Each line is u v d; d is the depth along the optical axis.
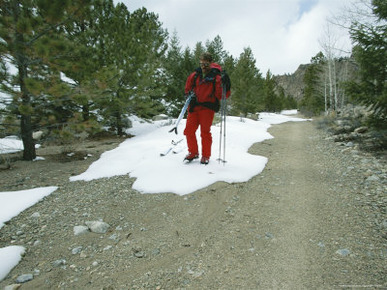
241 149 6.07
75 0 4.63
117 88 7.88
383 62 5.96
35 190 3.60
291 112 46.94
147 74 8.59
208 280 1.86
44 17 4.64
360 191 3.29
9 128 5.72
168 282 1.85
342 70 21.91
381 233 2.29
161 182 3.62
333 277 1.82
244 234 2.46
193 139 4.19
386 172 3.88
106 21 9.09
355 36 6.37
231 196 3.29
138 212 2.95
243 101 25.22
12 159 5.71
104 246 2.33
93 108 7.78
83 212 2.98
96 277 1.93
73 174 4.48
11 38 4.38
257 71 27.19
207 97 3.93
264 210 2.93
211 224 2.66
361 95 6.04
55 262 2.10
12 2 4.93
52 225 2.71
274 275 1.89
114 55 8.37
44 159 5.71
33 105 5.66
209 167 4.09
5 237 2.49
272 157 5.57
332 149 6.25
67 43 4.84
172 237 2.45
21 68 5.09
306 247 2.20
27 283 1.86
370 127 6.19
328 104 26.53
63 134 5.48
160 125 11.04
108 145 7.41
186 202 3.12
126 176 4.11
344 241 2.24
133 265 2.06
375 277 1.78
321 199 3.15
